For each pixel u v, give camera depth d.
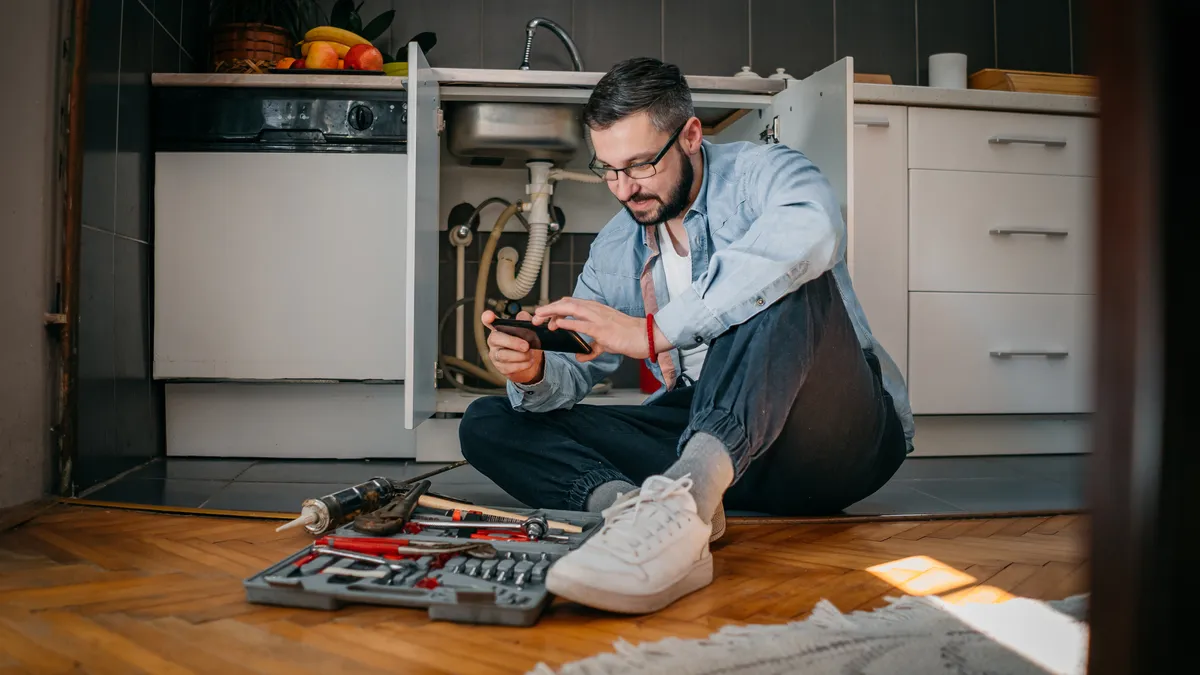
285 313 2.27
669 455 1.52
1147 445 0.28
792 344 1.15
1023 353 2.51
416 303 1.91
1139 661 0.29
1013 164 2.53
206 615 0.97
